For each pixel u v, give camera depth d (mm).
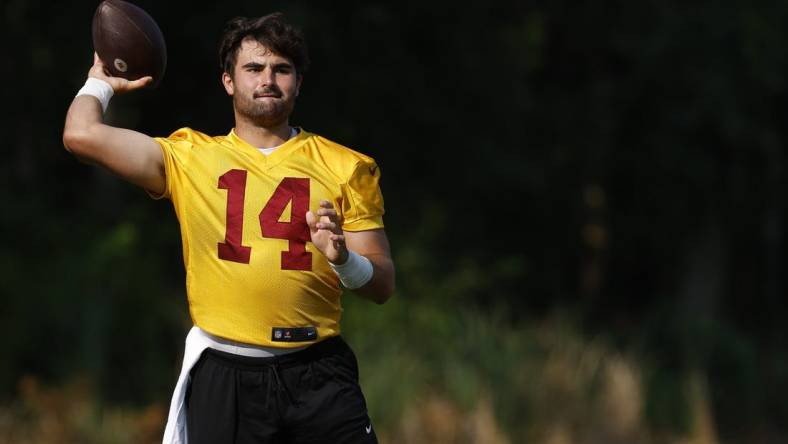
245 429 16109
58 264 45375
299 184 15945
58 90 50875
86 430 39406
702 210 71250
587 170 68312
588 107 67688
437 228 54938
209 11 48625
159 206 52719
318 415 16062
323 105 51156
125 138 15734
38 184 53375
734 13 62750
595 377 49375
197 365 16250
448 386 45438
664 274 76000
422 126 55969
